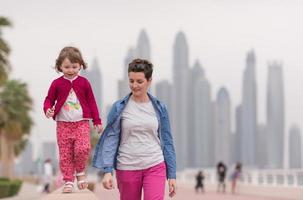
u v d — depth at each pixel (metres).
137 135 11.49
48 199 11.55
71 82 12.48
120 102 11.50
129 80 11.39
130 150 11.49
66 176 12.58
